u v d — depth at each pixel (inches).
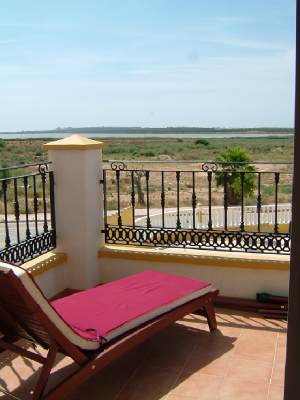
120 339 88.8
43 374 77.2
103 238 160.4
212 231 146.9
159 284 114.7
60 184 148.9
